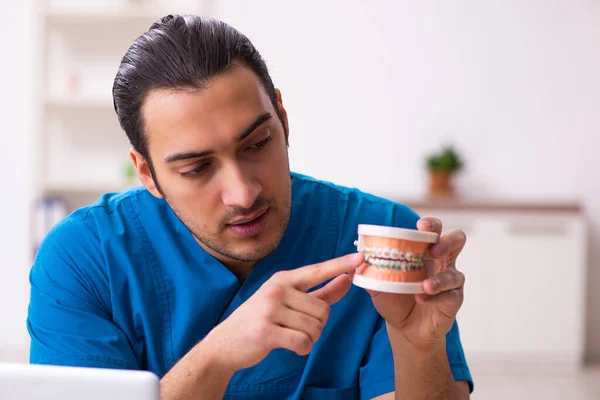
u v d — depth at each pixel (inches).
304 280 35.9
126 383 24.9
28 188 161.3
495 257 141.8
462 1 159.5
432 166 153.1
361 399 48.0
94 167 157.9
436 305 38.2
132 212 49.4
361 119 162.4
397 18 161.0
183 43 37.8
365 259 36.4
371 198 52.5
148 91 38.2
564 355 142.1
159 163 39.6
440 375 41.6
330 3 161.9
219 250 40.6
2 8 160.1
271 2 162.6
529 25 158.4
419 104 161.3
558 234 141.3
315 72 162.6
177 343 47.6
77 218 49.6
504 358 142.8
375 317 48.5
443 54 160.2
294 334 35.1
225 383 37.5
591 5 157.2
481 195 160.1
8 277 161.8
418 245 35.7
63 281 47.4
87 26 157.9
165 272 48.1
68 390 25.0
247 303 36.4
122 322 47.5
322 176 163.2
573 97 158.1
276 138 39.5
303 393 47.9
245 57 38.5
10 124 161.2
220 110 37.1
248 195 37.6
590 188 158.1
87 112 157.5
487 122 159.9
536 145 159.0
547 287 141.7
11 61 160.7
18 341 161.8
